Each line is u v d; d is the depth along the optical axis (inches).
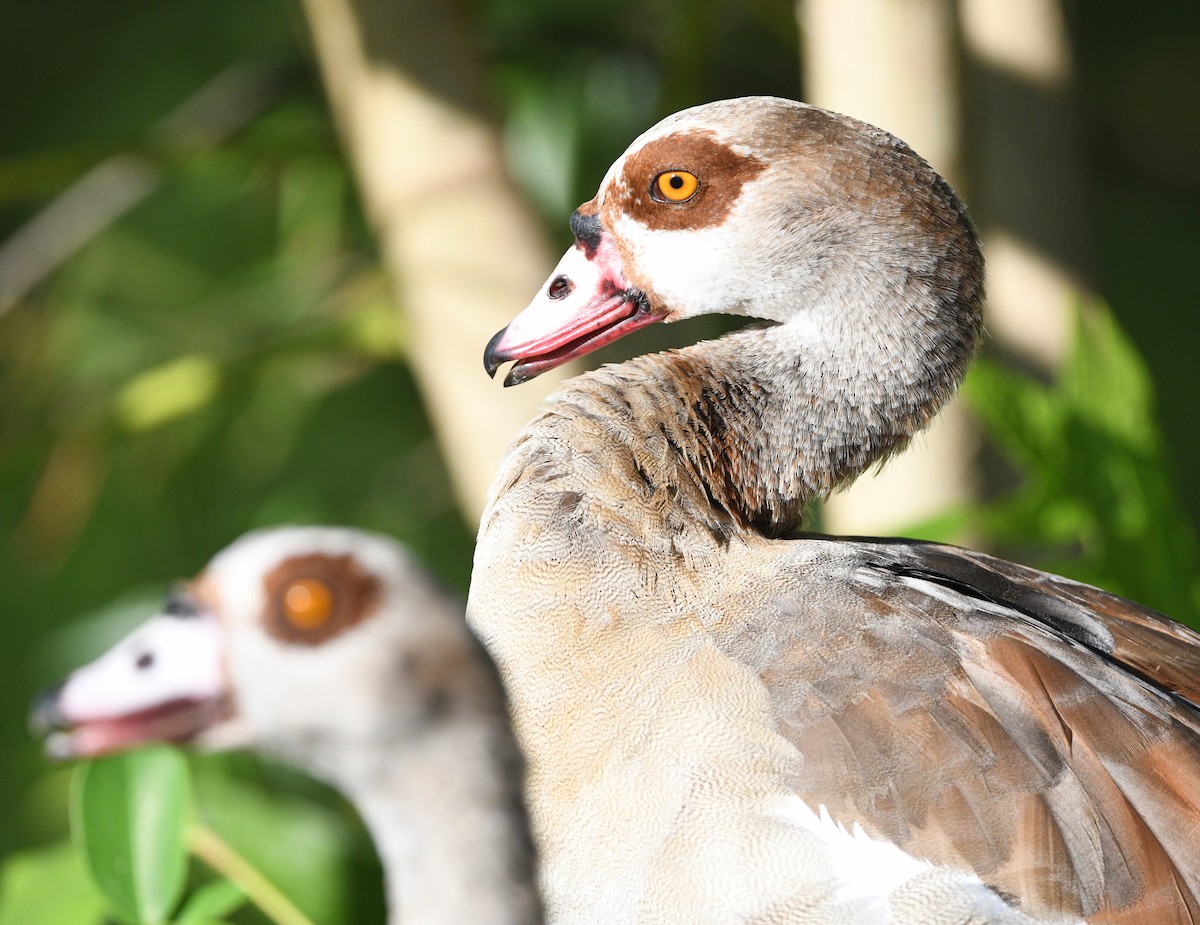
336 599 113.9
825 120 197.3
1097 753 160.7
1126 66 438.0
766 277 196.5
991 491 247.9
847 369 193.5
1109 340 215.8
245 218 379.2
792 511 195.2
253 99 310.8
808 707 164.4
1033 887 153.1
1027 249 256.4
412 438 384.5
